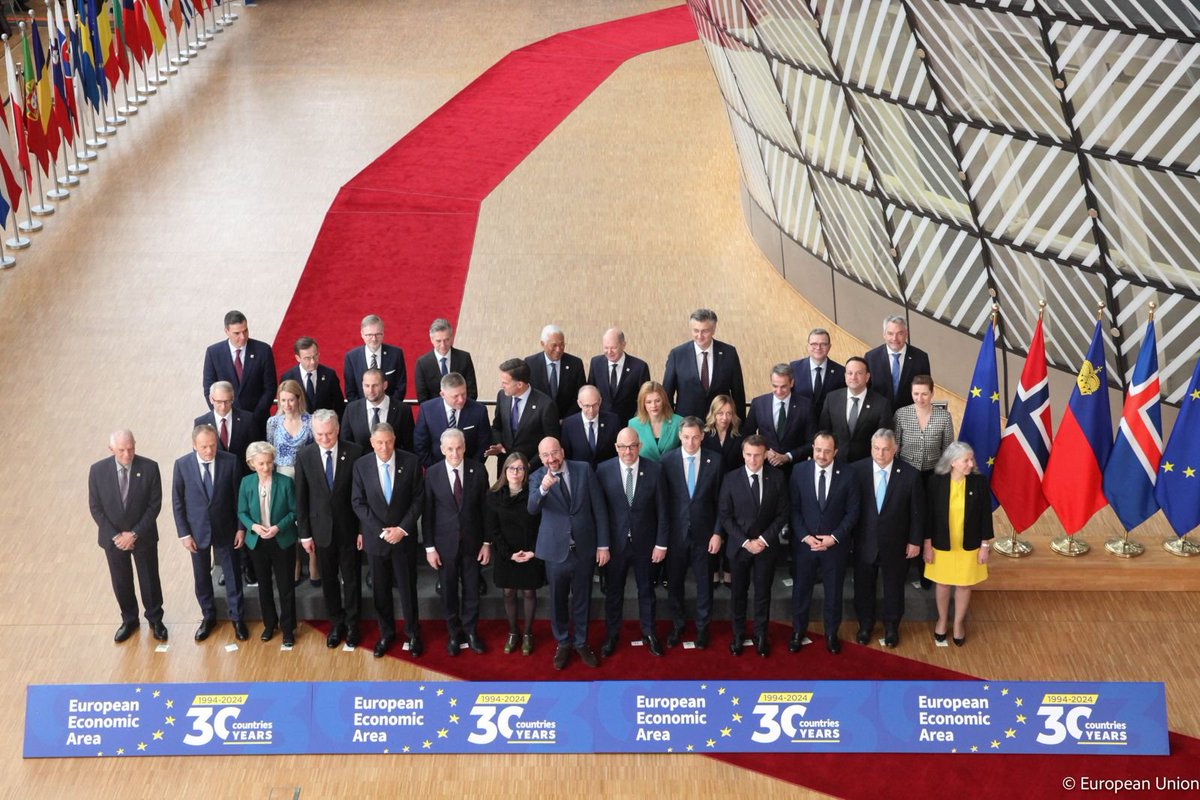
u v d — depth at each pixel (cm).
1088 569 1153
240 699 983
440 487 1046
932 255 1476
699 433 1043
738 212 2062
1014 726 971
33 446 1398
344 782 955
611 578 1070
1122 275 1276
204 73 2767
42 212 2023
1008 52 1224
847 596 1129
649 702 981
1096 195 1246
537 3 3434
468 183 2188
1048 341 1399
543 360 1212
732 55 1706
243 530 1071
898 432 1100
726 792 944
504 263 1881
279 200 2102
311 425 1059
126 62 2438
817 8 1414
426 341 1655
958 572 1057
